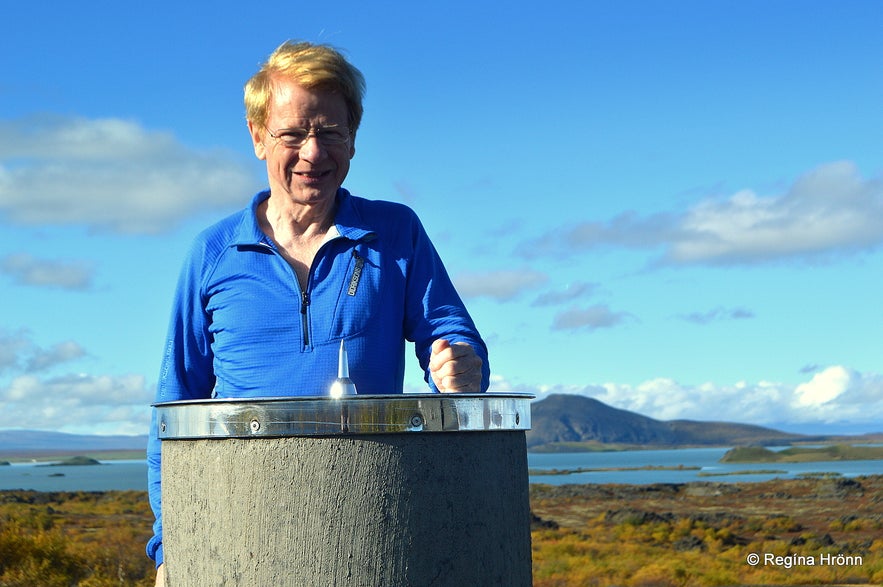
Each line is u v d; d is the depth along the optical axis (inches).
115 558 629.9
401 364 71.9
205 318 71.8
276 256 68.6
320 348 66.6
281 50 68.6
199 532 51.5
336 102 67.8
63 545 599.5
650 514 2033.7
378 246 69.7
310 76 66.0
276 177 68.7
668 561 1224.8
